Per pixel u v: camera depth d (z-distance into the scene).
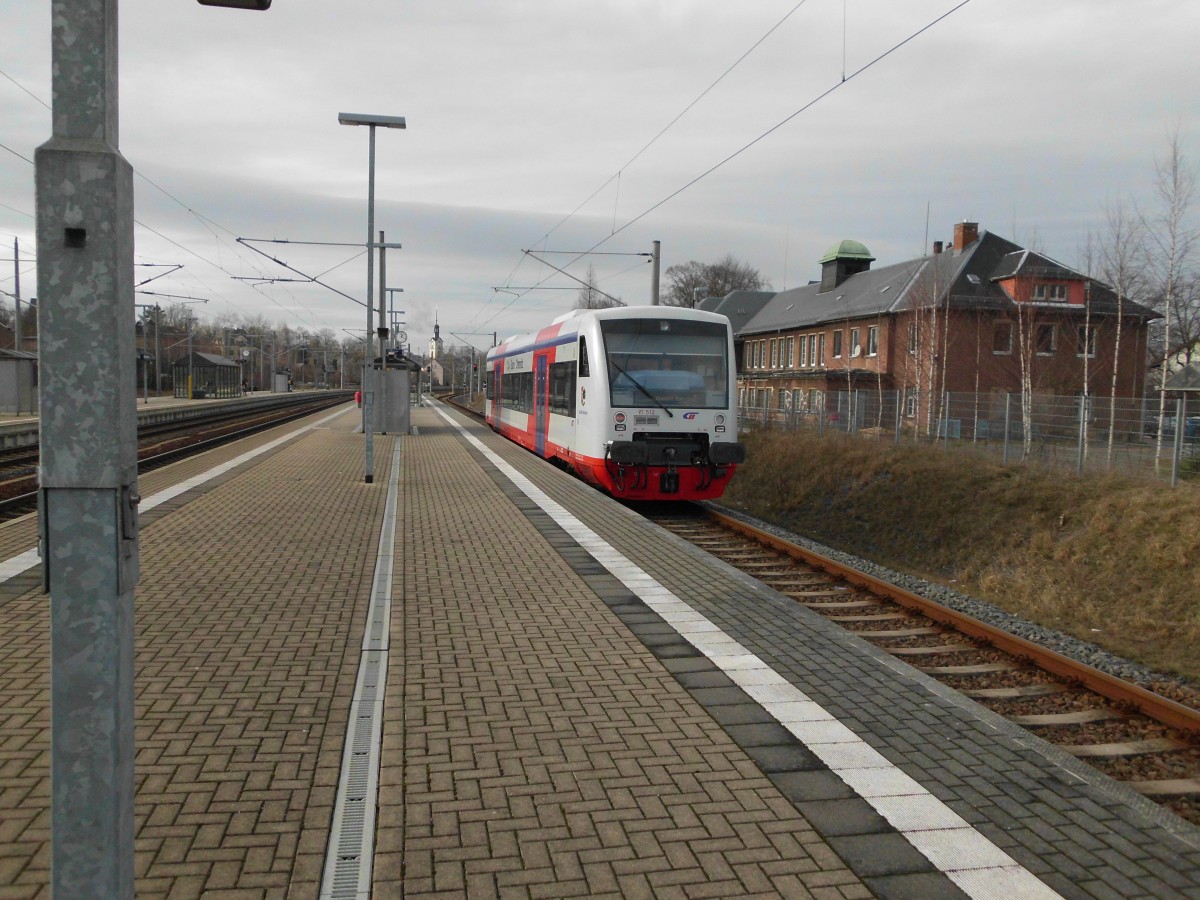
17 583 7.88
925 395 25.95
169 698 5.19
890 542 19.23
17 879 3.27
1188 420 16.62
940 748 4.79
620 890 3.34
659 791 4.17
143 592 7.69
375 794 4.05
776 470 25.98
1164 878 3.54
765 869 3.51
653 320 15.05
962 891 3.40
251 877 3.34
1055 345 37.00
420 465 19.72
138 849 3.51
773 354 57.28
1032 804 4.15
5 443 25.75
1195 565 13.15
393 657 6.11
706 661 6.23
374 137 16.34
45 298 2.17
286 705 5.13
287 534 10.74
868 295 47.09
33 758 4.30
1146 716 6.15
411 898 3.24
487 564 9.32
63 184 2.17
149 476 16.77
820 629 7.16
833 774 4.41
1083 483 17.53
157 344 59.78
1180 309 33.06
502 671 5.89
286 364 134.88
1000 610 11.01
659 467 14.58
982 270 41.62
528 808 3.96
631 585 8.54
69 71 2.18
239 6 2.88
